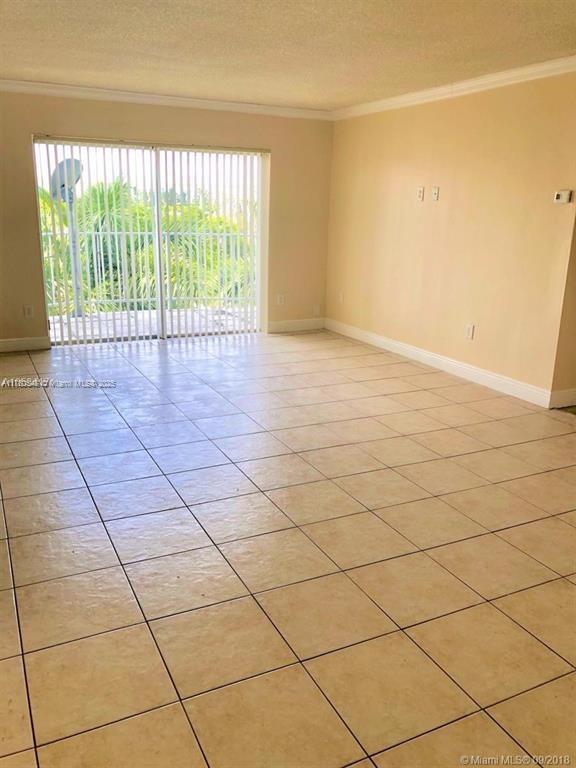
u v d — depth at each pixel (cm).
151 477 327
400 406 455
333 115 662
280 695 184
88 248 594
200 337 666
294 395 474
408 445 381
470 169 501
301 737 169
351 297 679
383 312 630
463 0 304
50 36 384
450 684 190
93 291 608
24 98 530
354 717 177
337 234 690
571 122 414
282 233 677
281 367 555
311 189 680
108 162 579
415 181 563
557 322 442
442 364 558
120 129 570
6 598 225
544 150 435
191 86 532
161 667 193
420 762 163
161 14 337
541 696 186
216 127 611
